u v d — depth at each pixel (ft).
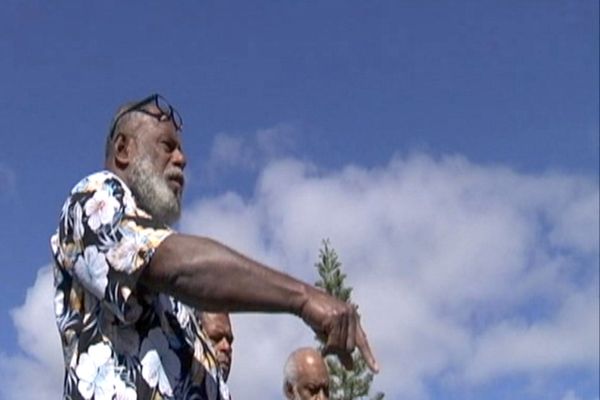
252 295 9.46
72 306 11.07
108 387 10.61
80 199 10.85
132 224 10.44
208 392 11.40
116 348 10.78
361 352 9.18
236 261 9.60
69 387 10.82
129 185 11.69
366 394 74.84
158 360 10.86
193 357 11.30
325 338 9.27
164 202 11.69
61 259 11.00
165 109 12.05
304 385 22.11
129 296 10.37
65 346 11.07
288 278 9.53
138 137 11.80
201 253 9.71
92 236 10.54
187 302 9.80
